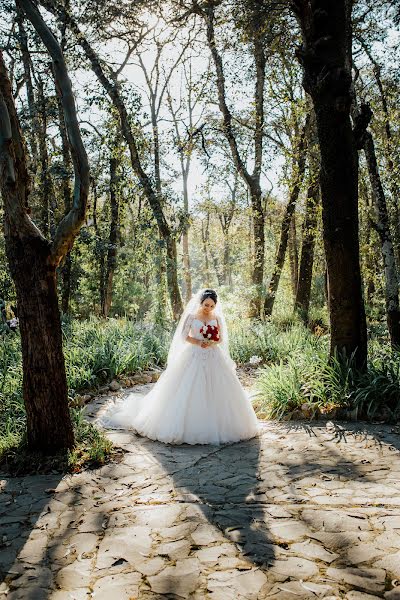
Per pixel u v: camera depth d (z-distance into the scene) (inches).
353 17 487.5
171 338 461.7
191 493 169.2
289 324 623.8
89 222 868.6
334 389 267.9
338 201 283.1
